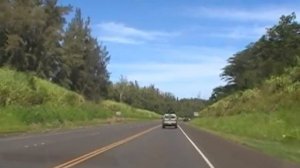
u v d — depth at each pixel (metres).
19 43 103.81
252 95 86.44
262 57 122.25
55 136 43.06
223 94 156.00
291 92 65.19
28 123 61.09
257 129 50.34
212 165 20.45
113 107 162.00
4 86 71.69
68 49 137.62
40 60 112.44
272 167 20.36
